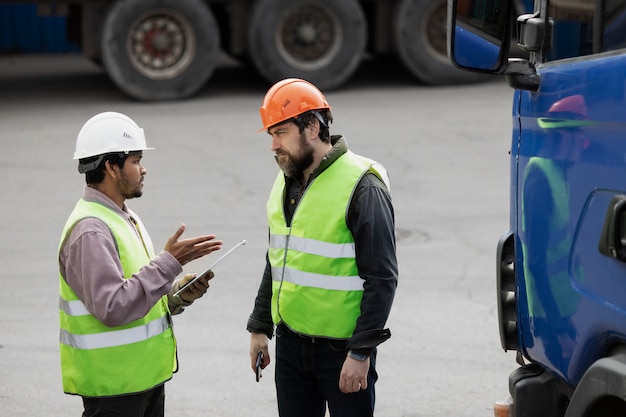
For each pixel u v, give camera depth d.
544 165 4.06
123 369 4.64
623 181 3.57
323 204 4.65
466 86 18.59
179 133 14.96
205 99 17.62
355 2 17.89
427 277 9.09
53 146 14.22
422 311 8.25
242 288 8.89
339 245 4.64
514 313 4.39
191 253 4.66
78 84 19.22
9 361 7.34
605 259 3.67
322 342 4.73
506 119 15.68
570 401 3.85
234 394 6.78
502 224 10.72
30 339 7.77
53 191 12.08
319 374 4.80
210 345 7.62
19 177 12.66
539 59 4.16
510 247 4.38
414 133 14.84
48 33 22.36
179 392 6.81
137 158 4.70
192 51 17.38
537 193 4.12
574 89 3.86
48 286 9.02
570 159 3.88
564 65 3.96
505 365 7.18
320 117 4.68
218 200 11.62
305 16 17.77
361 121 15.63
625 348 3.66
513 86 4.11
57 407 6.61
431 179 12.45
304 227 4.69
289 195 4.90
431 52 18.42
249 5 17.81
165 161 13.40
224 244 10.09
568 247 3.90
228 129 15.20
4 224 10.86
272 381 7.01
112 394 4.64
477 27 4.04
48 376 7.09
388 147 14.01
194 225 10.68
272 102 4.66
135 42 17.11
